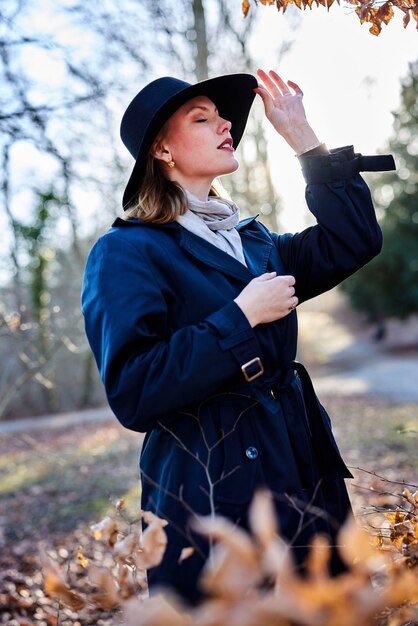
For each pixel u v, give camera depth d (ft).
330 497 5.77
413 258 79.56
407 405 42.86
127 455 30.81
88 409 68.59
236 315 5.02
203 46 29.12
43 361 17.81
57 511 19.39
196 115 5.90
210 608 2.98
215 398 5.29
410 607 3.80
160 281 5.33
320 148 6.18
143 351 4.95
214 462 5.12
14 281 24.45
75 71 16.14
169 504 5.17
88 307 5.29
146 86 6.07
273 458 5.23
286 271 6.27
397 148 79.71
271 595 3.11
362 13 6.65
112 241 5.46
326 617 2.98
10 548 15.69
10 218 18.58
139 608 3.43
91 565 4.06
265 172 43.16
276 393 5.56
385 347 101.09
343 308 159.74
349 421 37.47
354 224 5.95
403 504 6.34
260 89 6.39
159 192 5.94
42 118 15.17
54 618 10.40
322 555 3.40
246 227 6.32
